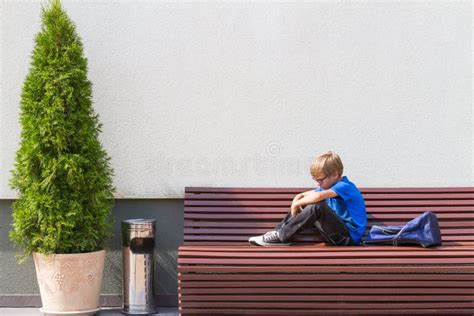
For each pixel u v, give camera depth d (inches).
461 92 287.9
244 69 285.1
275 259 231.8
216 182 284.4
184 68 284.4
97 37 282.8
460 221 277.0
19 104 272.5
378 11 285.9
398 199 279.4
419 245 248.8
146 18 283.7
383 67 286.5
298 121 285.3
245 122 285.1
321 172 258.8
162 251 285.1
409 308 246.4
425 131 287.3
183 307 243.6
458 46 287.4
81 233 254.5
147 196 283.4
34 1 282.4
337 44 285.7
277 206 277.9
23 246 258.4
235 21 284.8
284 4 285.1
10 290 282.5
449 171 287.6
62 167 250.1
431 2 286.5
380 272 235.1
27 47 282.0
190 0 284.4
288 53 285.3
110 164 280.5
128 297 265.3
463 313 248.5
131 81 283.7
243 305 243.8
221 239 273.3
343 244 255.8
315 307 245.6
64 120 252.1
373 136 286.5
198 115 284.5
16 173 257.1
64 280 250.2
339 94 285.9
